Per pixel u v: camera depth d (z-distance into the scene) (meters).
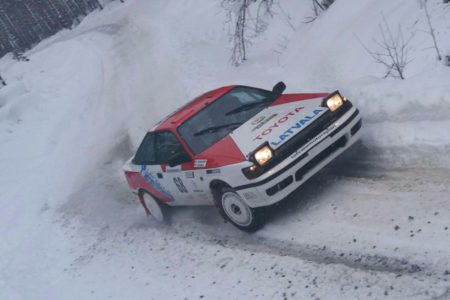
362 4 11.25
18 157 17.36
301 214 6.23
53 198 12.64
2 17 71.00
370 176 6.40
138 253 7.76
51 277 8.43
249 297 5.09
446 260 4.32
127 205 10.38
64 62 31.66
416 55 8.31
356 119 6.34
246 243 6.31
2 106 23.50
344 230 5.48
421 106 6.93
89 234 9.71
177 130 6.97
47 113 21.59
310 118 6.12
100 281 7.39
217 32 21.81
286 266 5.34
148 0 42.03
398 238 4.90
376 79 8.45
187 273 6.29
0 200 13.91
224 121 6.79
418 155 6.37
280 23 16.58
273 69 13.09
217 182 6.40
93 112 19.38
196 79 16.38
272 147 5.87
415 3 9.41
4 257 10.12
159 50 23.75
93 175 13.14
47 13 69.94
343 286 4.57
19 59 39.16
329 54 10.80
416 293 4.09
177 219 8.20
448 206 5.07
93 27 45.47
